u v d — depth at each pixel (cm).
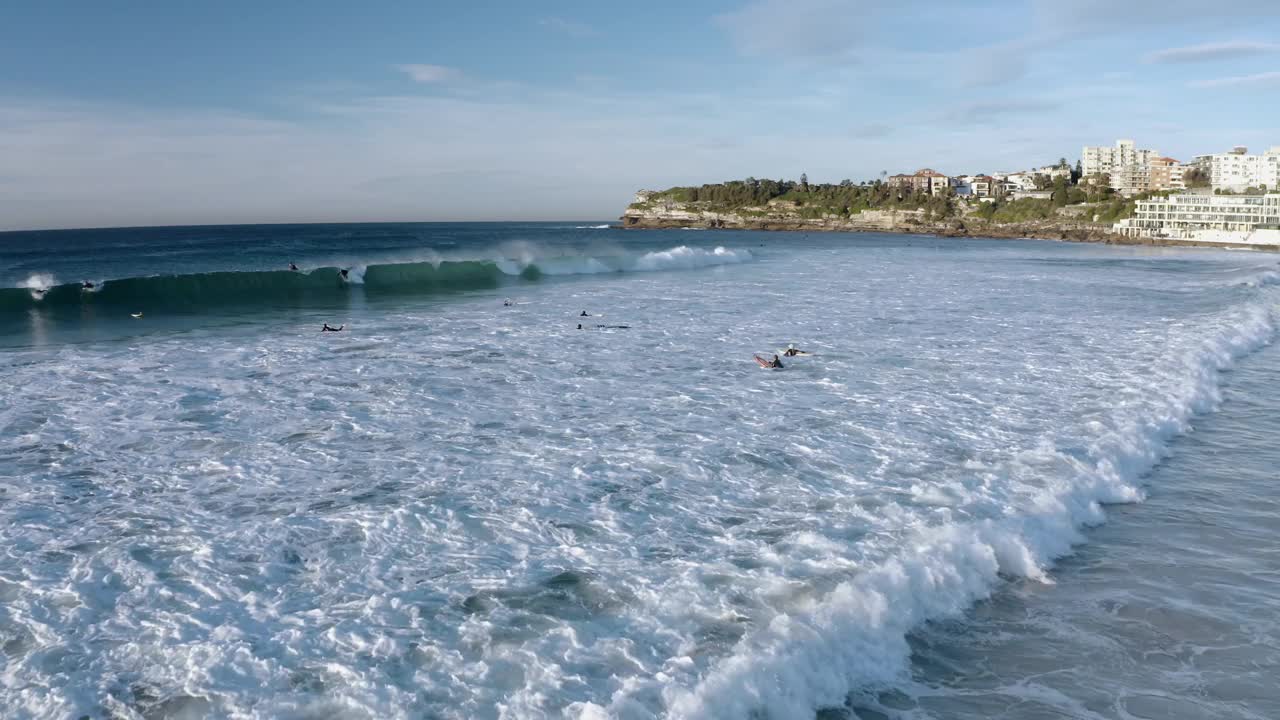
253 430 1312
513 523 930
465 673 632
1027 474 1112
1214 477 1174
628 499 1009
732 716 590
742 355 2000
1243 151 19975
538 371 1794
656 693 605
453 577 794
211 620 708
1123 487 1104
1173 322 2594
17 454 1175
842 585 759
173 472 1104
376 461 1155
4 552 841
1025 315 2802
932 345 2147
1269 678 682
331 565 819
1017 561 874
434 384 1655
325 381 1675
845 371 1802
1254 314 2734
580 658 654
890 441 1263
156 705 590
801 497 1020
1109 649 723
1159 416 1423
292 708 587
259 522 927
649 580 791
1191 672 689
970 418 1398
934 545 857
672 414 1426
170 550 851
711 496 1023
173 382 1652
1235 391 1705
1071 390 1612
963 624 759
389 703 593
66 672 627
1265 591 835
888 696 645
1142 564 891
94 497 1006
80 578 784
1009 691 658
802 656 658
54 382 1641
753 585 781
